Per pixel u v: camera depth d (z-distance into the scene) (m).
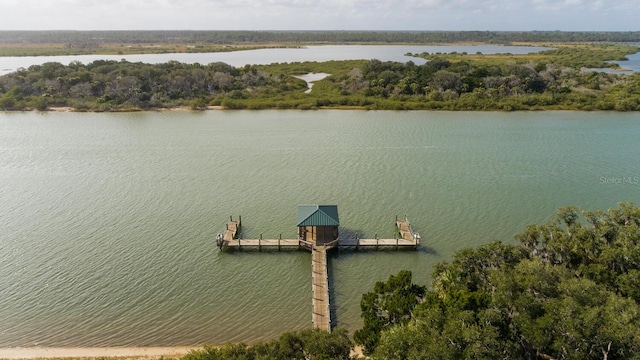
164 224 56.12
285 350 26.33
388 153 83.06
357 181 69.75
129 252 49.72
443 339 25.06
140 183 68.62
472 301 29.50
